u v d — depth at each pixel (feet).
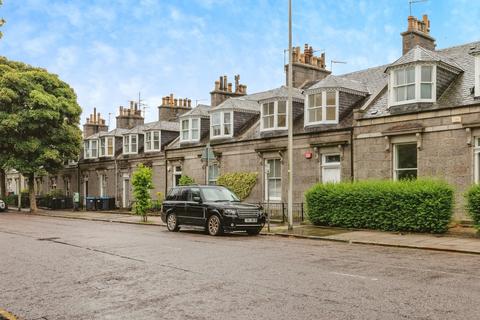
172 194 70.23
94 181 149.48
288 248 47.70
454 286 28.84
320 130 80.38
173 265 37.40
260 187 91.50
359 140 73.05
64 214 117.80
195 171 108.37
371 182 63.82
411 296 26.35
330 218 67.00
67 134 130.21
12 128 120.57
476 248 44.88
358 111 73.67
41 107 123.44
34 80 127.34
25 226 79.30
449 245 47.16
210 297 26.78
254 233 63.46
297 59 100.83
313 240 55.77
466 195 54.03
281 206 86.99
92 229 73.05
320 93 81.51
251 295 27.07
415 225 57.93
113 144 143.84
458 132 62.18
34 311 24.62
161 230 71.05
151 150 124.77
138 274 33.94
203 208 63.05
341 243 52.44
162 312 23.90
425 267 35.83
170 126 127.24
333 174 79.25
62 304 25.91
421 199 57.26
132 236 60.90
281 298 26.27
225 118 101.35
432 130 64.64
